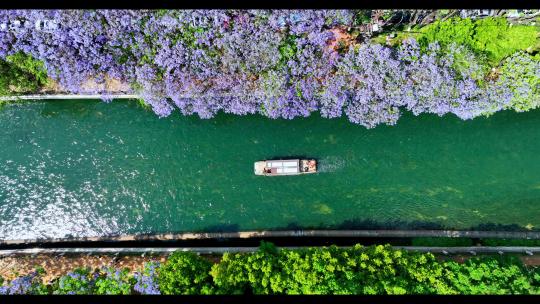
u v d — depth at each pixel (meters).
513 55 38.81
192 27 36.78
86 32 36.41
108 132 45.47
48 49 36.81
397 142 44.88
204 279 38.84
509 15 38.25
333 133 44.94
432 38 39.00
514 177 44.69
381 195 45.22
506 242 43.91
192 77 38.22
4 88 40.88
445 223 44.88
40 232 45.69
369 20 39.38
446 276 38.28
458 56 37.88
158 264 39.69
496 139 44.38
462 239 44.34
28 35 36.59
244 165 45.53
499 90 39.31
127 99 44.41
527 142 44.28
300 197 45.53
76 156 45.75
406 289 37.53
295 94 39.47
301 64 37.81
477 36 38.50
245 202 45.56
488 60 39.53
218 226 45.41
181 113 44.41
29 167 45.84
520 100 39.81
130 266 42.56
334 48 38.94
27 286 39.84
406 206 45.16
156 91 39.09
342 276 38.06
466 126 44.19
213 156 45.56
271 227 45.34
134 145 45.59
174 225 45.47
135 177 45.78
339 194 45.38
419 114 43.75
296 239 45.16
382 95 39.16
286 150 45.31
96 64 38.47
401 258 38.81
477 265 38.34
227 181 45.66
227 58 37.06
